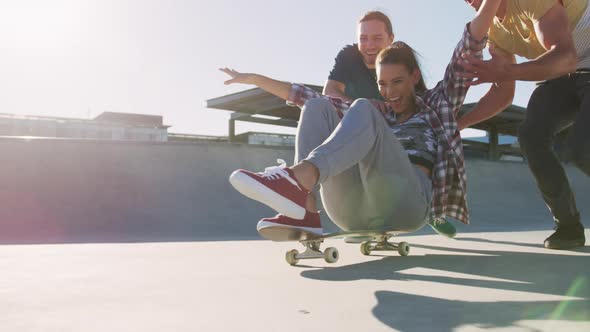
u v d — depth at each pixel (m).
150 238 4.42
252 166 9.59
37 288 1.43
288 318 1.03
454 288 1.33
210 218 6.57
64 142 8.66
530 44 2.32
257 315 1.06
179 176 8.30
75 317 1.06
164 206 6.95
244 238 4.29
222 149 9.83
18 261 2.15
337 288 1.38
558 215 2.41
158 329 0.95
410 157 2.09
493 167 12.26
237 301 1.22
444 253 2.32
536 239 3.10
